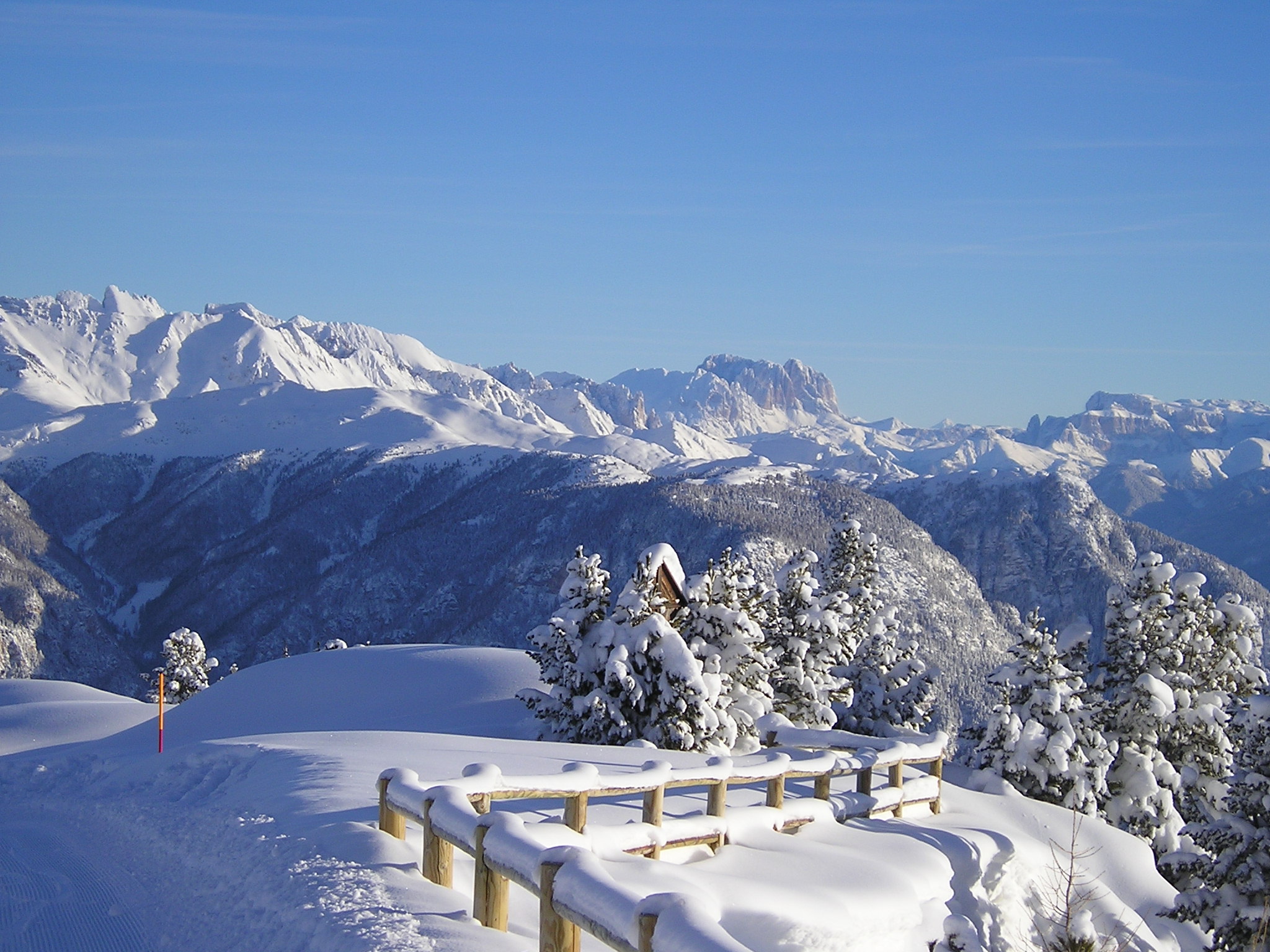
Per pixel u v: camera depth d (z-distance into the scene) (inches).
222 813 483.2
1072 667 1257.4
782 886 445.1
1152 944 635.5
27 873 432.8
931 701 1526.8
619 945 230.4
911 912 480.7
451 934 294.2
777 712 1380.4
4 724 1800.0
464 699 1647.4
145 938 332.8
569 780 406.3
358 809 442.6
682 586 1332.4
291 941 304.0
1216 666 1298.0
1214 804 1202.6
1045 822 741.3
